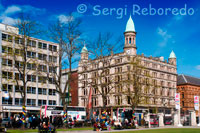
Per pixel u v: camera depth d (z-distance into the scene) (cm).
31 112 7256
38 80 7556
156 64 10081
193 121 5850
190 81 12162
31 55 7225
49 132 2925
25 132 3123
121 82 6781
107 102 9419
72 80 4647
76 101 10488
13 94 6912
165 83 10381
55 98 8006
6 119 5325
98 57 5350
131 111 6375
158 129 4109
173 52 11150
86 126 4841
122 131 3603
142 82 7306
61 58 4419
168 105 10350
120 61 9244
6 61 6372
